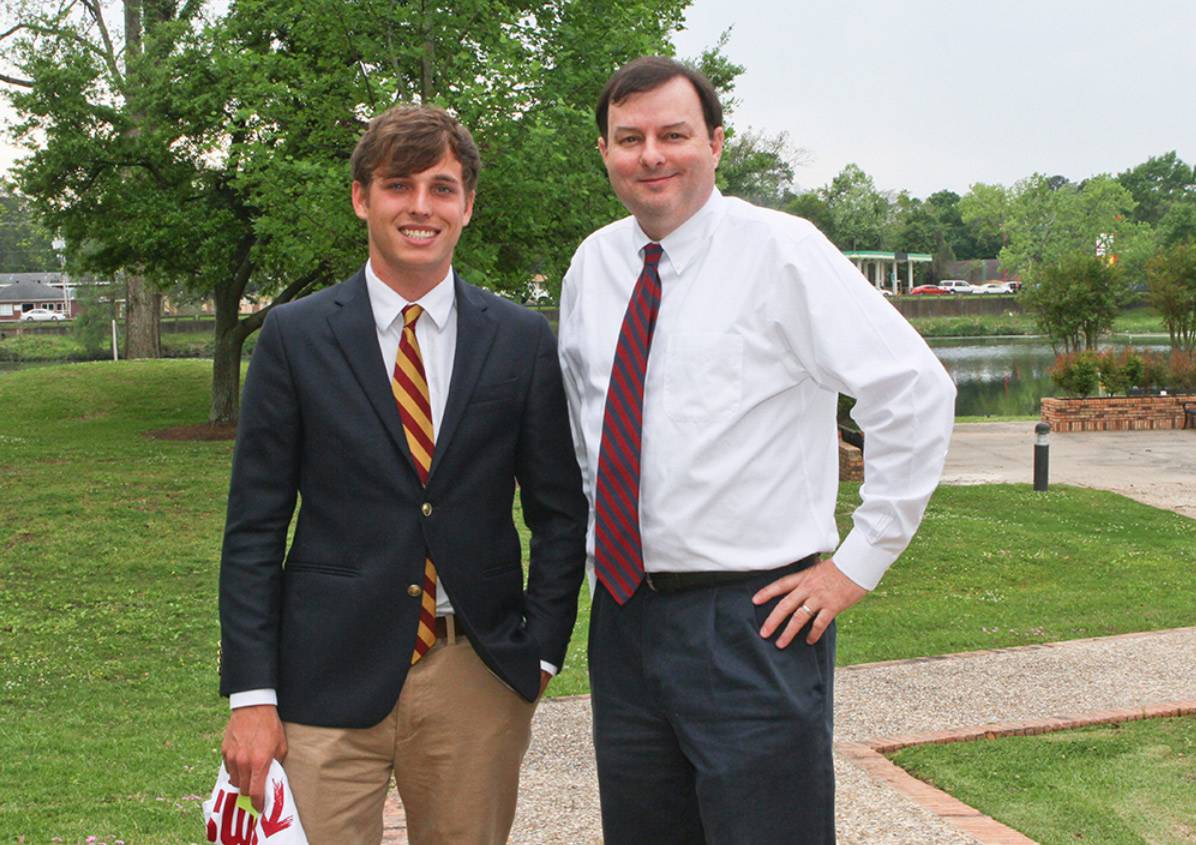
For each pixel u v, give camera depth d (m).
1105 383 24.62
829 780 2.48
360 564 2.46
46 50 20.78
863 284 2.43
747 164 22.89
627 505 2.46
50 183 20.58
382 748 2.52
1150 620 8.21
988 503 14.04
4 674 7.36
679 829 2.62
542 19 14.38
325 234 13.52
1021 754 4.85
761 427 2.43
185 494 14.09
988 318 73.50
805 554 2.46
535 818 4.14
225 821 2.42
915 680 6.18
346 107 14.65
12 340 62.34
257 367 2.48
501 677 2.53
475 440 2.50
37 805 4.64
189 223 19.86
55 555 10.84
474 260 13.77
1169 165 117.88
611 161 2.50
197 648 8.10
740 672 2.40
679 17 16.66
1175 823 4.06
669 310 2.48
